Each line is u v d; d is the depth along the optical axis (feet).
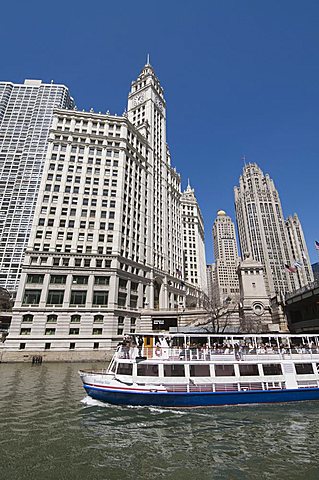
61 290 193.77
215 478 37.32
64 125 254.68
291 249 621.31
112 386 71.92
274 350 82.07
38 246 204.13
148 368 74.13
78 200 226.99
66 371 127.13
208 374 74.38
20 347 171.83
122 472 38.60
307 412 67.26
